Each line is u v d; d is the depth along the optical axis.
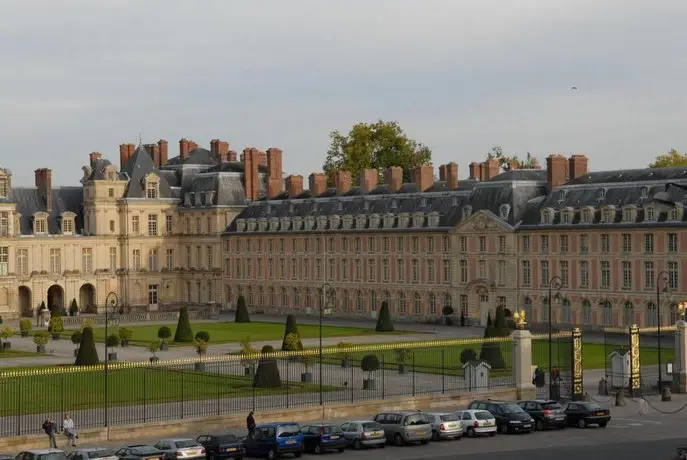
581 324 155.62
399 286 181.12
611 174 158.62
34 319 193.00
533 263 161.88
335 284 191.75
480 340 106.25
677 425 84.00
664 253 145.50
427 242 176.88
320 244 193.88
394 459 71.19
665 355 124.25
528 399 95.19
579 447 74.56
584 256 155.12
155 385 102.06
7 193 196.75
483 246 168.25
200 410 87.12
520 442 77.44
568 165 172.62
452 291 173.00
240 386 100.38
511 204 166.12
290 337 120.88
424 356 123.81
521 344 96.62
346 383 99.31
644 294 147.62
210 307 196.62
